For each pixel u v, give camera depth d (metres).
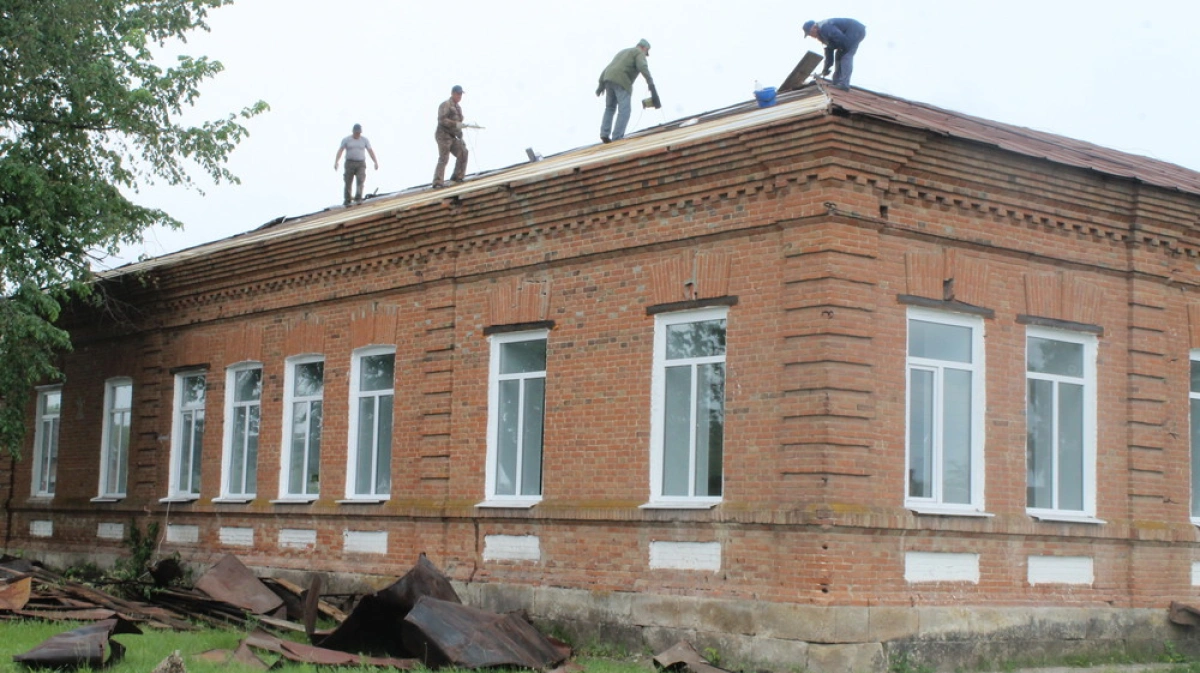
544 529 17.86
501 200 18.53
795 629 14.83
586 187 17.50
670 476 16.67
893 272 15.70
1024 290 16.84
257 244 22.27
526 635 15.02
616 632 16.70
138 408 25.22
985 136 16.88
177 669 12.37
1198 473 18.78
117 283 25.36
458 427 19.25
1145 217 17.75
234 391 23.44
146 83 22.48
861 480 15.11
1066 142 20.75
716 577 15.83
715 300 16.22
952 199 16.11
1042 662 16.42
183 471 24.41
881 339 15.50
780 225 15.59
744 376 15.85
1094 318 17.48
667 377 16.84
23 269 21.19
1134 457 17.67
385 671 14.06
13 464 28.56
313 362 22.09
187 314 24.44
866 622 14.84
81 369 27.05
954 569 15.88
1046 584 16.73
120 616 16.39
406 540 19.80
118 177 22.84
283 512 21.83
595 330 17.58
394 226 20.14
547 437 18.00
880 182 15.45
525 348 18.70
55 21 21.70
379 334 20.72
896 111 17.47
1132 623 17.41
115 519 25.47
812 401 15.07
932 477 15.98
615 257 17.44
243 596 18.75
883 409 15.43
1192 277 18.56
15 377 22.33
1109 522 17.38
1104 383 17.55
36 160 22.06
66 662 13.57
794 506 15.08
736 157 15.88
